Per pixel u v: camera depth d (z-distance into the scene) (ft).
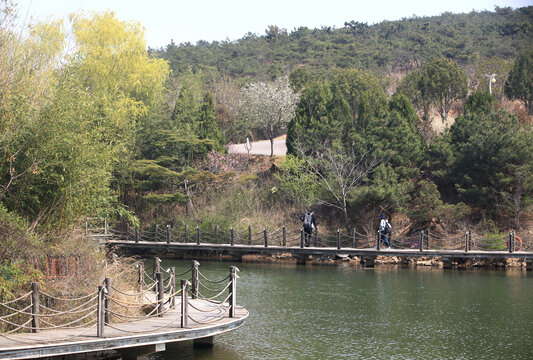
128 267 56.39
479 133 105.60
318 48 352.28
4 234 43.83
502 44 265.95
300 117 129.70
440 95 156.66
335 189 113.29
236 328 48.52
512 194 102.01
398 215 111.04
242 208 121.39
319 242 106.32
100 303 38.34
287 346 46.24
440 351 45.19
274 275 84.38
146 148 125.90
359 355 43.88
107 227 101.50
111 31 120.78
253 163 141.49
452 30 331.77
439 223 105.50
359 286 74.54
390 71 278.67
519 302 63.87
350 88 157.48
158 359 42.63
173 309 50.96
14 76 48.55
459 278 81.25
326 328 52.26
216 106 172.14
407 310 59.88
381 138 112.68
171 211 127.34
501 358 43.45
